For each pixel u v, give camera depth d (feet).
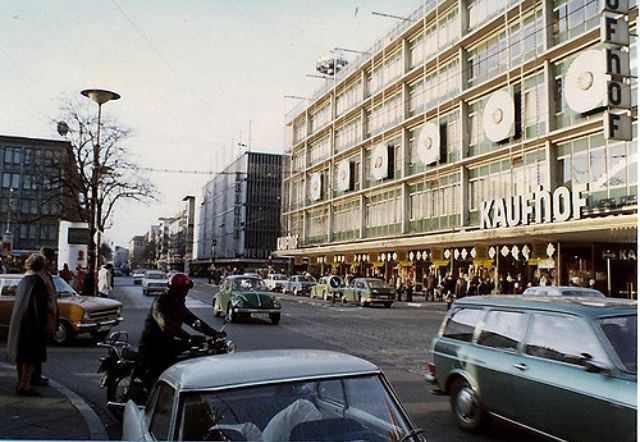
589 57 81.92
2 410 23.21
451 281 100.42
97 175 88.17
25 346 25.58
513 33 102.27
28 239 251.39
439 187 125.18
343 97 184.14
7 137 253.24
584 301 18.83
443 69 125.49
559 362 16.98
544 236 85.30
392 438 10.46
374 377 11.28
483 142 110.32
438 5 127.13
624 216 69.36
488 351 20.04
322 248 174.91
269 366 11.14
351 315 77.36
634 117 75.15
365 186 162.61
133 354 23.32
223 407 10.18
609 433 14.87
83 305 41.91
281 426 10.09
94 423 21.67
